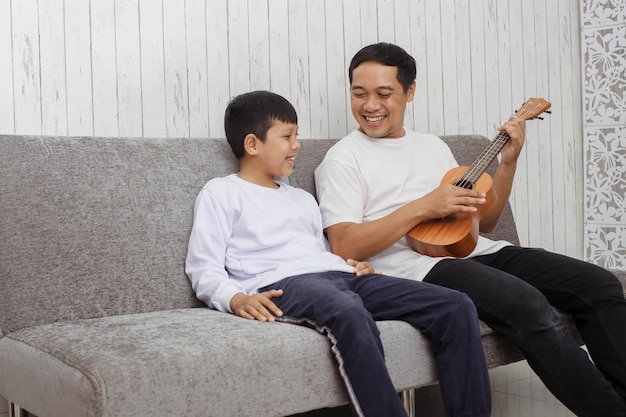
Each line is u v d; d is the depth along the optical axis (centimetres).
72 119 198
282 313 154
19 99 190
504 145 207
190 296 176
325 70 247
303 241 179
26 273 157
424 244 183
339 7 251
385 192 197
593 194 324
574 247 335
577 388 160
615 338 172
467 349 151
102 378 116
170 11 214
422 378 155
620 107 313
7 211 158
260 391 132
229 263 174
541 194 321
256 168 185
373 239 182
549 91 323
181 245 177
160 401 120
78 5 198
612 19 314
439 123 281
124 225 170
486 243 202
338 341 140
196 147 190
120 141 180
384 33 264
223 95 225
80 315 161
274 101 184
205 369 125
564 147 330
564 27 329
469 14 291
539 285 187
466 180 192
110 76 204
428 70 277
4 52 187
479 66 295
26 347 141
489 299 166
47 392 129
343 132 253
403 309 159
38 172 164
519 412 207
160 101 213
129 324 146
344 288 165
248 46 229
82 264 163
